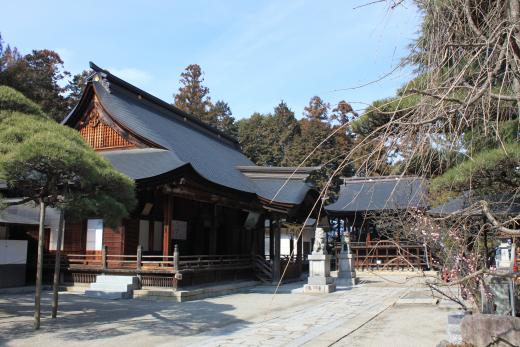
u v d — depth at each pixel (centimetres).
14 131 972
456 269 661
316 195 2508
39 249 1039
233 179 2330
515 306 869
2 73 3000
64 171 996
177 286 1642
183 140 2431
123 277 1683
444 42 308
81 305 1403
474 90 285
